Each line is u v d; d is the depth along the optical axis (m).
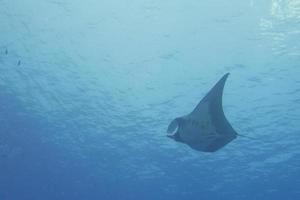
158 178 22.41
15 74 17.77
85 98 18.14
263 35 12.68
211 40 13.50
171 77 15.41
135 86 16.41
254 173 19.78
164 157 20.55
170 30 13.59
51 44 15.48
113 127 19.58
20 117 20.94
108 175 23.42
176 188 22.75
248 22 12.48
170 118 17.52
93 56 15.61
